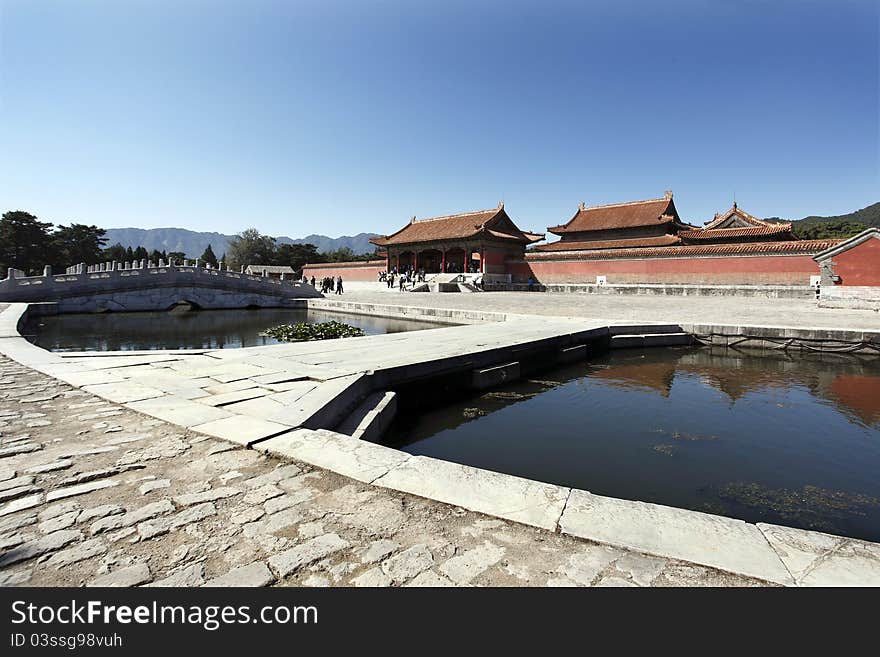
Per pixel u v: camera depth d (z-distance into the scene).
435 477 4.03
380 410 7.59
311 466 4.32
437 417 9.20
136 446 4.79
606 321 18.94
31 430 5.25
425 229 55.34
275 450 4.62
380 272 57.41
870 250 23.77
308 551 2.98
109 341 18.83
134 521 3.31
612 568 2.79
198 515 3.41
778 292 30.20
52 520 3.31
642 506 3.50
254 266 92.44
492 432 8.33
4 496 3.65
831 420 8.88
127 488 3.84
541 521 3.30
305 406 6.18
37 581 2.67
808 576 2.65
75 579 2.69
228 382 7.75
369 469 4.19
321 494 3.77
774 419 8.96
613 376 12.72
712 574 2.72
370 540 3.12
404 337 14.24
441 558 2.91
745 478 6.44
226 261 94.81
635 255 39.72
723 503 5.74
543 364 13.77
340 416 6.91
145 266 34.19
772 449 7.46
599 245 45.62
